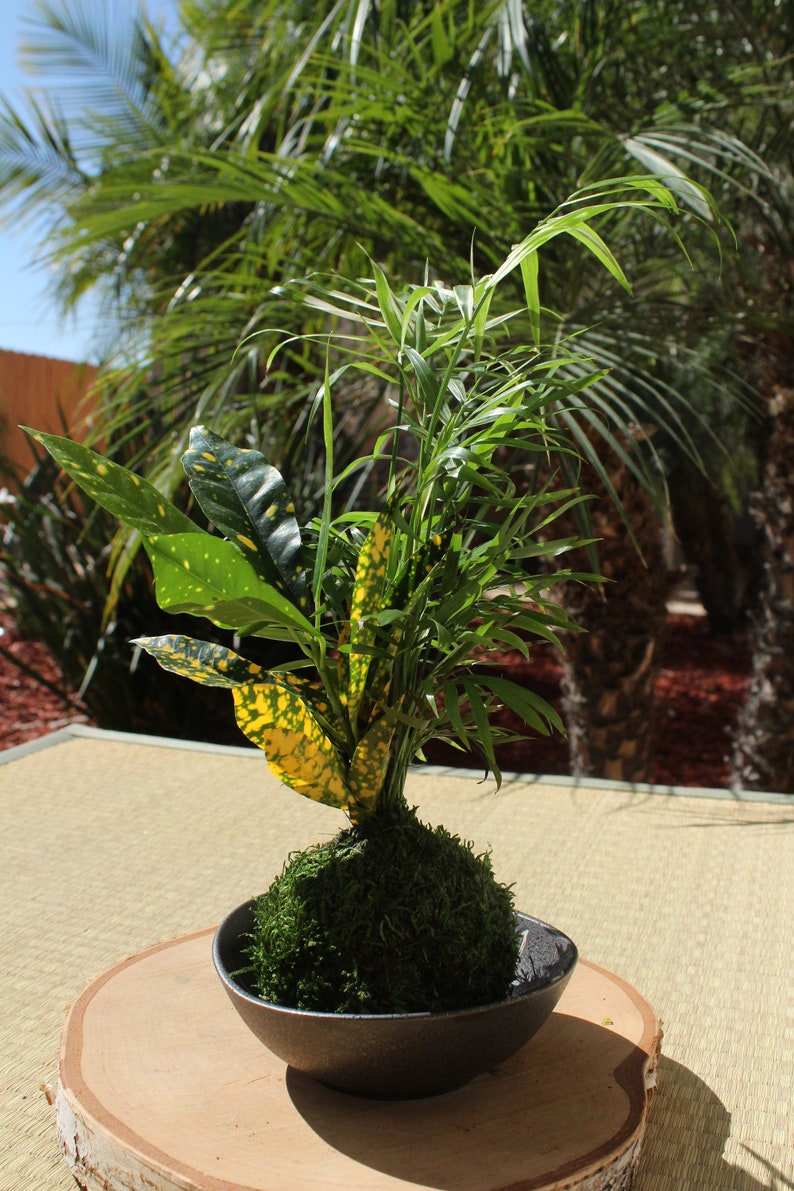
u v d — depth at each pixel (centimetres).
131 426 188
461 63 128
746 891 85
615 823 101
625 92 134
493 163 127
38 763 121
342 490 187
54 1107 53
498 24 126
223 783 114
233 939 53
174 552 40
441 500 53
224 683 45
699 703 246
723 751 211
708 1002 68
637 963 73
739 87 125
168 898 84
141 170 181
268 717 43
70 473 45
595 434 137
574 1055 53
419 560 50
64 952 75
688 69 136
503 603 50
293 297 57
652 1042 54
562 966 51
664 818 102
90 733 133
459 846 51
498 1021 46
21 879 87
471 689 48
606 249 45
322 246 149
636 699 159
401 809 51
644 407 100
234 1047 53
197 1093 49
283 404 149
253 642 186
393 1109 48
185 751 126
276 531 50
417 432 49
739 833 98
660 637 160
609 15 130
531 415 48
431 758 200
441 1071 46
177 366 135
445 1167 43
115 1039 54
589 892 85
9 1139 54
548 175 125
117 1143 45
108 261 236
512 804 107
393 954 46
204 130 195
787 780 162
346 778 48
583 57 135
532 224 124
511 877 88
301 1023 44
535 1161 44
